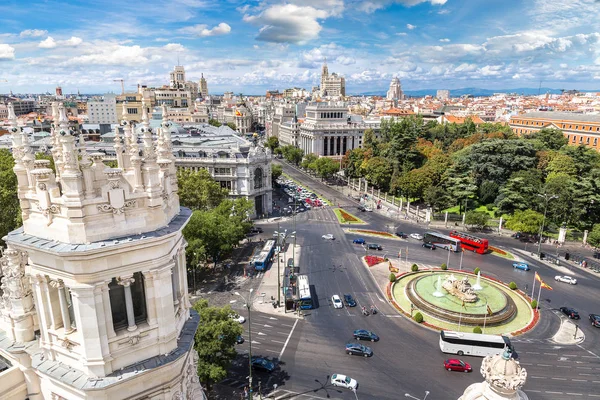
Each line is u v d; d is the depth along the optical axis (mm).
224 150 142500
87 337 20750
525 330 76312
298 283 88125
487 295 88312
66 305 21453
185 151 144500
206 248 94562
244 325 76625
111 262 20766
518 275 100375
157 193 22500
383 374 63188
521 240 124812
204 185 115375
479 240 114625
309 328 76188
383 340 72688
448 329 76750
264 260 101125
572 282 95500
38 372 22953
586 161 153750
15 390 24078
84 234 20047
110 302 21547
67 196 19734
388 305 85562
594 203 128500
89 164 20281
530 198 134000
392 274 95500
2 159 88375
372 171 177625
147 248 21875
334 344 71125
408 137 181750
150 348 22953
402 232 130750
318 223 140625
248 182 142500
